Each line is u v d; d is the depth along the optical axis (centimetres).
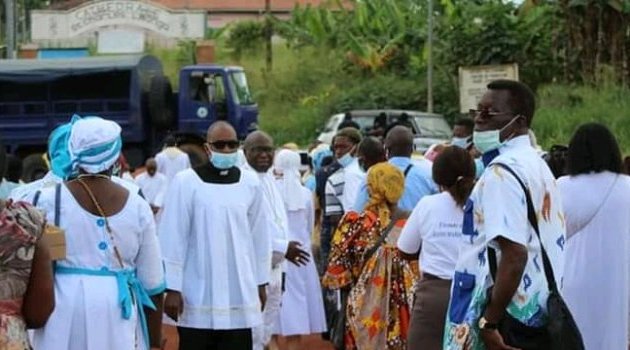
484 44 4122
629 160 1160
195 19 5347
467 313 683
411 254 941
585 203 878
